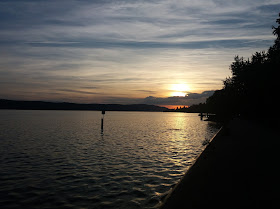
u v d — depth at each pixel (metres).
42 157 19.45
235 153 12.30
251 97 37.78
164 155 20.59
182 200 5.85
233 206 5.41
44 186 11.77
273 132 24.64
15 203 9.65
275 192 6.32
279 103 29.38
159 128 57.09
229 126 33.16
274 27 29.86
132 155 20.55
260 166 9.36
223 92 38.94
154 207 9.20
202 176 8.02
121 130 49.44
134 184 12.07
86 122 77.81
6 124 62.41
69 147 25.17
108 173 14.30
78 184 12.08
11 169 15.30
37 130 45.75
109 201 9.82
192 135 40.47
